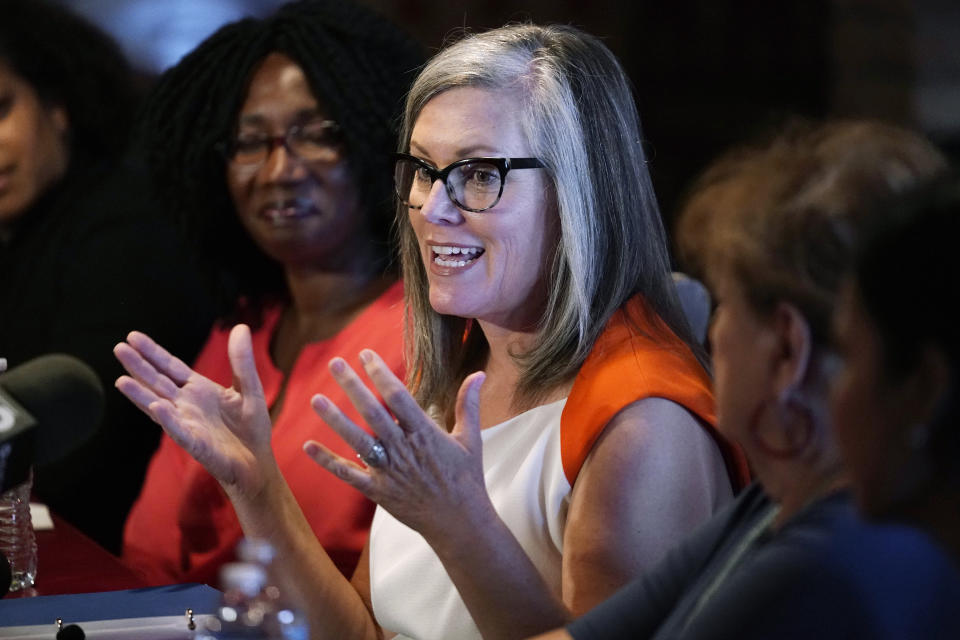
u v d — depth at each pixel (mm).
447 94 6469
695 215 4016
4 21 11484
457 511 5434
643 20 23469
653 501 5793
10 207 11672
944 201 3025
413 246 7148
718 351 3941
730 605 3445
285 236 9086
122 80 12188
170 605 6016
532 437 6402
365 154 9070
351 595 6785
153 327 11008
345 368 5285
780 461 3895
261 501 6414
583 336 6371
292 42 9211
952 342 2957
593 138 6422
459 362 7262
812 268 3625
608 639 4672
